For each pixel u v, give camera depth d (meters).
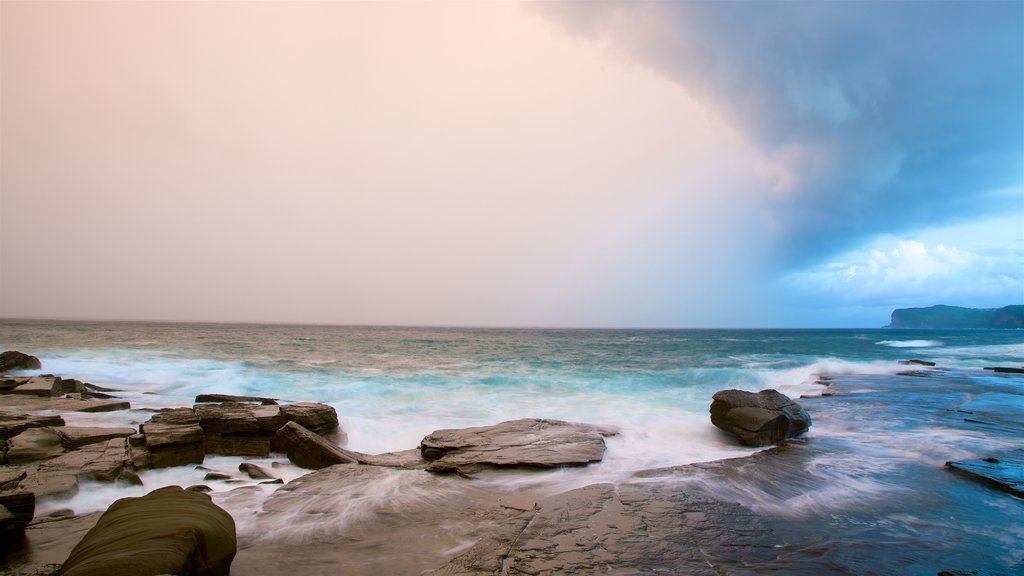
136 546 5.21
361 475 10.42
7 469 9.43
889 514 8.04
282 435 12.48
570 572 5.89
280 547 6.83
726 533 7.15
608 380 25.30
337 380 24.52
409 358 39.00
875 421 16.05
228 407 14.12
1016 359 44.16
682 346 64.12
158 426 12.05
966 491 9.23
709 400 20.50
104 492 9.29
